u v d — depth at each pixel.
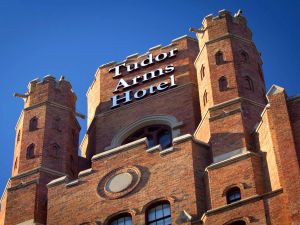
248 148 58.88
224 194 56.00
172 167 59.06
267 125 58.09
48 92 69.69
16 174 64.56
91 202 59.53
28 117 68.31
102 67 75.69
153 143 68.06
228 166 57.41
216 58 66.50
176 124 67.62
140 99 71.12
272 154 56.59
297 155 54.66
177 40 74.56
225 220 54.19
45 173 64.06
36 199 62.09
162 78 72.19
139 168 59.97
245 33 68.69
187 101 69.00
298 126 56.31
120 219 58.09
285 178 53.84
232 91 63.56
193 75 71.25
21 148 66.19
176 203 56.91
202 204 56.62
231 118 61.19
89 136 71.50
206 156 59.84
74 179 64.50
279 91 58.38
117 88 73.19
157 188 58.28
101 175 60.75
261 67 67.75
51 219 59.84
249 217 53.69
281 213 53.03
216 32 68.38
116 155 61.34
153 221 56.97
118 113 70.94
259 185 55.88
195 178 57.97
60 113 68.75
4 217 61.75
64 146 66.69
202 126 62.75
